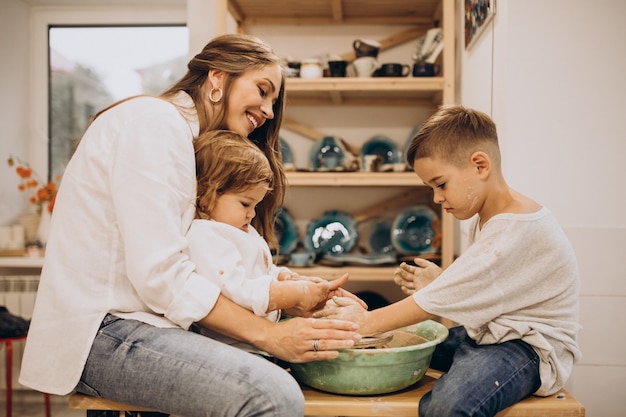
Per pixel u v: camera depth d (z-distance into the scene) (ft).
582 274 5.42
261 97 4.27
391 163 8.52
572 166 5.39
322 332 3.65
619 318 5.40
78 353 3.58
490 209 4.16
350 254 8.33
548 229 3.92
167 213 3.59
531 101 5.38
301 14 8.47
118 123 3.81
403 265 4.87
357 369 3.81
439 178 4.10
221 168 3.99
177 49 10.52
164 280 3.51
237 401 3.32
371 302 8.39
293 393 3.40
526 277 3.85
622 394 5.43
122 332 3.59
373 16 8.54
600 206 5.40
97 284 3.67
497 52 5.66
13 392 9.61
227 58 4.19
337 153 8.48
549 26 5.33
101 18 10.37
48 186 9.85
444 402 3.54
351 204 8.84
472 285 3.82
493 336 3.95
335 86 7.40
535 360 3.82
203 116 4.27
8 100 9.98
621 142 5.35
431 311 3.89
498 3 5.61
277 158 4.98
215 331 4.07
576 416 3.73
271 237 5.04
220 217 4.13
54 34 10.54
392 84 7.33
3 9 9.80
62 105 10.62
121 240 3.70
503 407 3.66
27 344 3.66
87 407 3.77
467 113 4.17
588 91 5.35
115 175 3.61
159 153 3.65
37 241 9.72
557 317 3.95
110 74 10.59
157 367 3.46
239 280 3.84
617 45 5.31
